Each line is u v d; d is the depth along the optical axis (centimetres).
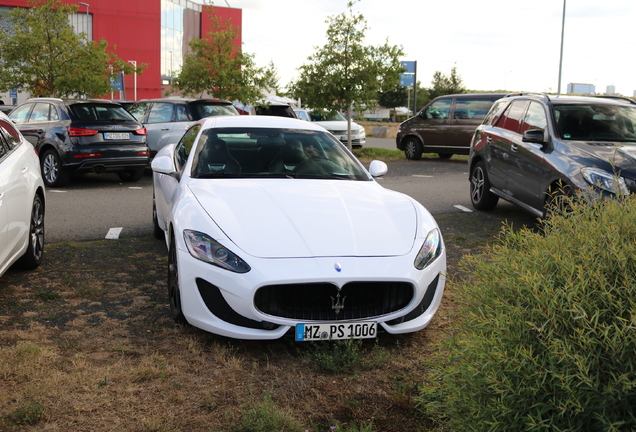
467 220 798
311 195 421
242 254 350
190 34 5844
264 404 282
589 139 664
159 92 5347
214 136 510
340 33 1841
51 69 1870
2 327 390
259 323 347
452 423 229
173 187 500
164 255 592
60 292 469
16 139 527
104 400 296
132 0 5122
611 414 184
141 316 418
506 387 192
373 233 378
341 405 298
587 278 192
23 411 276
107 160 1102
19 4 4331
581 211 244
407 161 1731
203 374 329
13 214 456
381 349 362
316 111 1912
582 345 183
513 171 742
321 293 349
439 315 425
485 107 1628
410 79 4584
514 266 213
